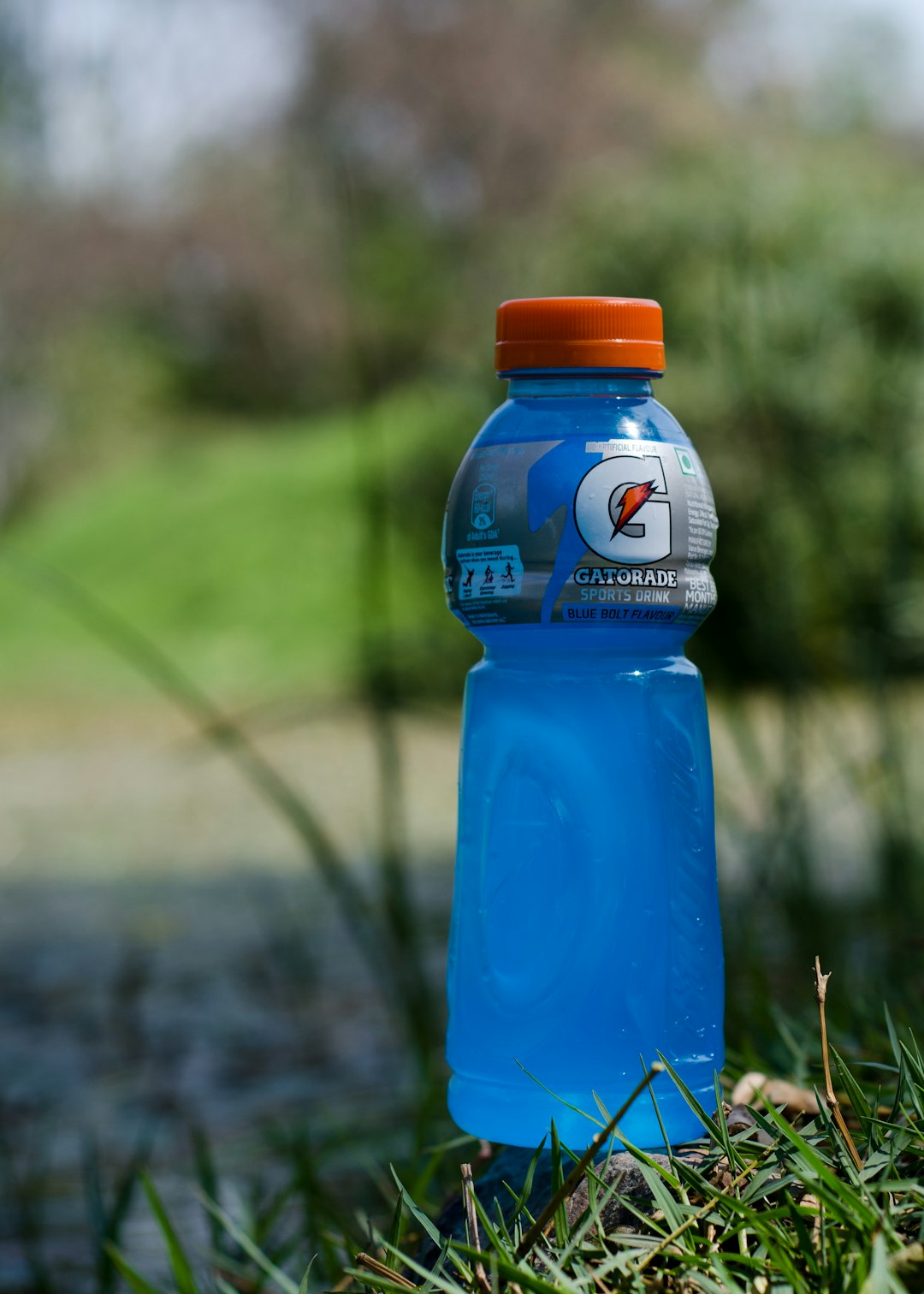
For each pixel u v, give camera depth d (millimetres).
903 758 3186
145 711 10914
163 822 7082
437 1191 2109
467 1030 1539
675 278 9305
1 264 24297
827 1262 1155
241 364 25531
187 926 4855
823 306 7516
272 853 6219
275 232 24281
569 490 1431
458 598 1511
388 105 23422
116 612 13234
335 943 4473
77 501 16125
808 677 3141
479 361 9797
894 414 4316
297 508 13844
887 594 3062
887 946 2586
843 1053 1907
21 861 6227
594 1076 1467
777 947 2936
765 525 3252
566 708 1503
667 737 1518
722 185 9727
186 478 15406
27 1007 3947
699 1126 1492
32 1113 3096
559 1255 1268
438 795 7262
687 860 1522
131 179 24891
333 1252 1839
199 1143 2258
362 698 9812
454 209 23078
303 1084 3137
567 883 1494
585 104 23469
